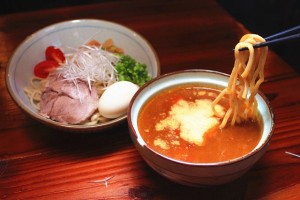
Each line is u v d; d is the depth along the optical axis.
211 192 0.43
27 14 0.74
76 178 0.45
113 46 0.64
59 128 0.47
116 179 0.45
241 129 0.44
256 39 0.41
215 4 0.78
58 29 0.63
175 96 0.48
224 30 0.71
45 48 0.62
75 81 0.56
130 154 0.48
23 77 0.58
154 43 0.67
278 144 0.48
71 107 0.53
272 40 0.40
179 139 0.43
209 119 0.45
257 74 0.43
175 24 0.72
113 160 0.47
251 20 1.03
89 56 0.59
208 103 0.47
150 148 0.39
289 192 0.43
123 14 0.75
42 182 0.44
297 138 0.49
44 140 0.49
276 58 0.63
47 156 0.47
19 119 0.53
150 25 0.72
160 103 0.47
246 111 0.45
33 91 0.58
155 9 0.76
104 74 0.58
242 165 0.38
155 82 0.47
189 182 0.40
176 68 0.62
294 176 0.45
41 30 0.62
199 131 0.44
